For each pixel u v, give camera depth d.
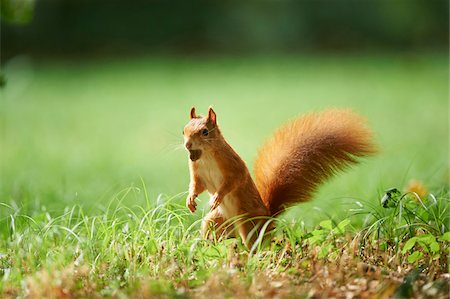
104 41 37.44
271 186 7.54
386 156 14.24
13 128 20.72
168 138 18.48
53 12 36.53
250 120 21.75
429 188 9.62
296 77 31.67
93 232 7.05
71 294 5.91
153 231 6.88
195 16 38.69
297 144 7.59
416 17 40.19
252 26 39.06
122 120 22.22
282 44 39.34
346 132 7.57
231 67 34.56
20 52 35.50
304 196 7.54
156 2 38.44
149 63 35.59
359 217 8.14
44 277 5.90
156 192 10.73
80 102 26.03
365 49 39.50
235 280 6.00
